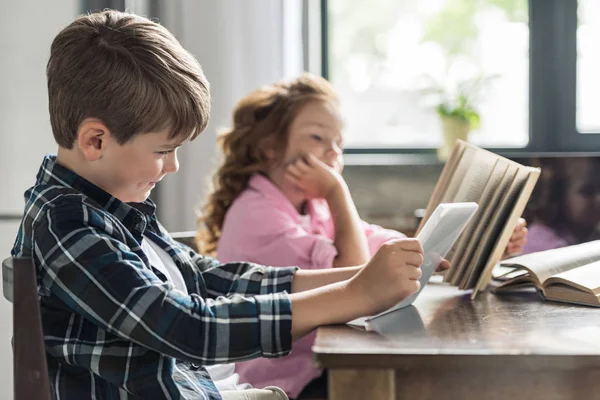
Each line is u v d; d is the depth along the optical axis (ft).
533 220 6.76
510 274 4.31
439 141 9.23
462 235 4.00
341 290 3.12
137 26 3.36
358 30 9.29
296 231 5.20
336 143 5.78
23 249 3.25
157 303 2.95
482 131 9.27
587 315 3.29
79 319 3.14
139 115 3.18
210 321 2.98
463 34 9.20
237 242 5.32
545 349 2.55
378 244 5.70
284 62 8.41
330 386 2.57
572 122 9.20
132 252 3.15
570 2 9.14
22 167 7.57
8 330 6.89
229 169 5.76
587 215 6.75
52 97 3.32
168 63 3.27
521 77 9.22
